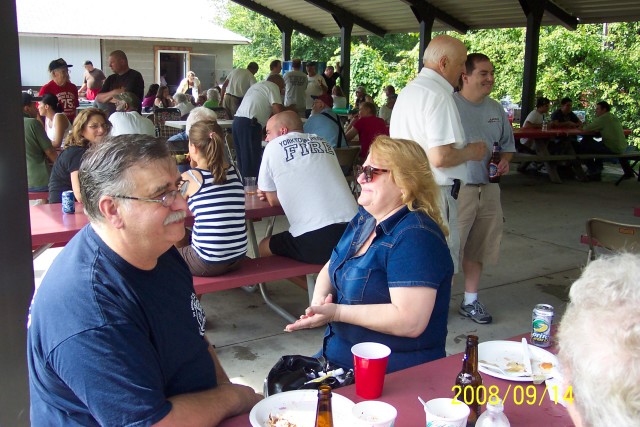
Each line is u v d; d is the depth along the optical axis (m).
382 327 1.97
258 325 3.79
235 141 7.91
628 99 17.17
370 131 7.52
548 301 4.27
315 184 3.52
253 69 10.72
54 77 7.93
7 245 1.99
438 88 3.16
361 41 26.91
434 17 12.53
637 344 0.84
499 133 3.69
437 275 1.96
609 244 3.34
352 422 1.39
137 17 19.80
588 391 0.87
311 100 12.58
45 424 1.43
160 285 1.57
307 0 14.07
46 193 5.46
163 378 1.54
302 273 3.48
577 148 9.70
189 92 16.23
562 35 17.56
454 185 3.26
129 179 1.42
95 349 1.34
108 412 1.34
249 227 4.48
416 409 1.53
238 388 1.67
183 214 1.51
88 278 1.41
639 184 9.37
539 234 6.15
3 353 2.03
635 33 17.86
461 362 1.81
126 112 5.53
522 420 1.50
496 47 19.47
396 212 2.06
